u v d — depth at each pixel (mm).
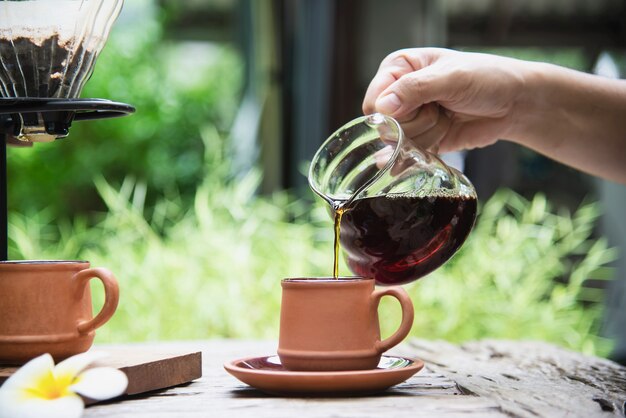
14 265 1069
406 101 1337
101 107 1085
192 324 2611
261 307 2631
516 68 1489
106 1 1146
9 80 1142
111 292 1072
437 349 1554
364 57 3588
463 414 917
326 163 1222
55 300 1071
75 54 1148
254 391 1065
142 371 1041
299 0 3623
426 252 1195
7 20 1093
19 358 1063
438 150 1555
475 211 1253
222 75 6094
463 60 1429
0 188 1168
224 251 2711
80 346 1087
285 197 3129
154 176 5688
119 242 2938
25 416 870
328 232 2889
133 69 5945
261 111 3648
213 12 6203
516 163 4590
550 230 2939
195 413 932
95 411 951
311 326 1021
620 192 4047
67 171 5520
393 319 2648
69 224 5094
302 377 972
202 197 2895
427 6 3688
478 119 1547
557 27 5387
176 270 2697
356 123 1223
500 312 2752
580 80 1559
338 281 1026
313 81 3549
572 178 4605
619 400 1037
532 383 1160
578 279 2941
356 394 1028
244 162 3670
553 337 2785
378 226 1159
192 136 5883
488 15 5344
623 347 3553
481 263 2838
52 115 1120
